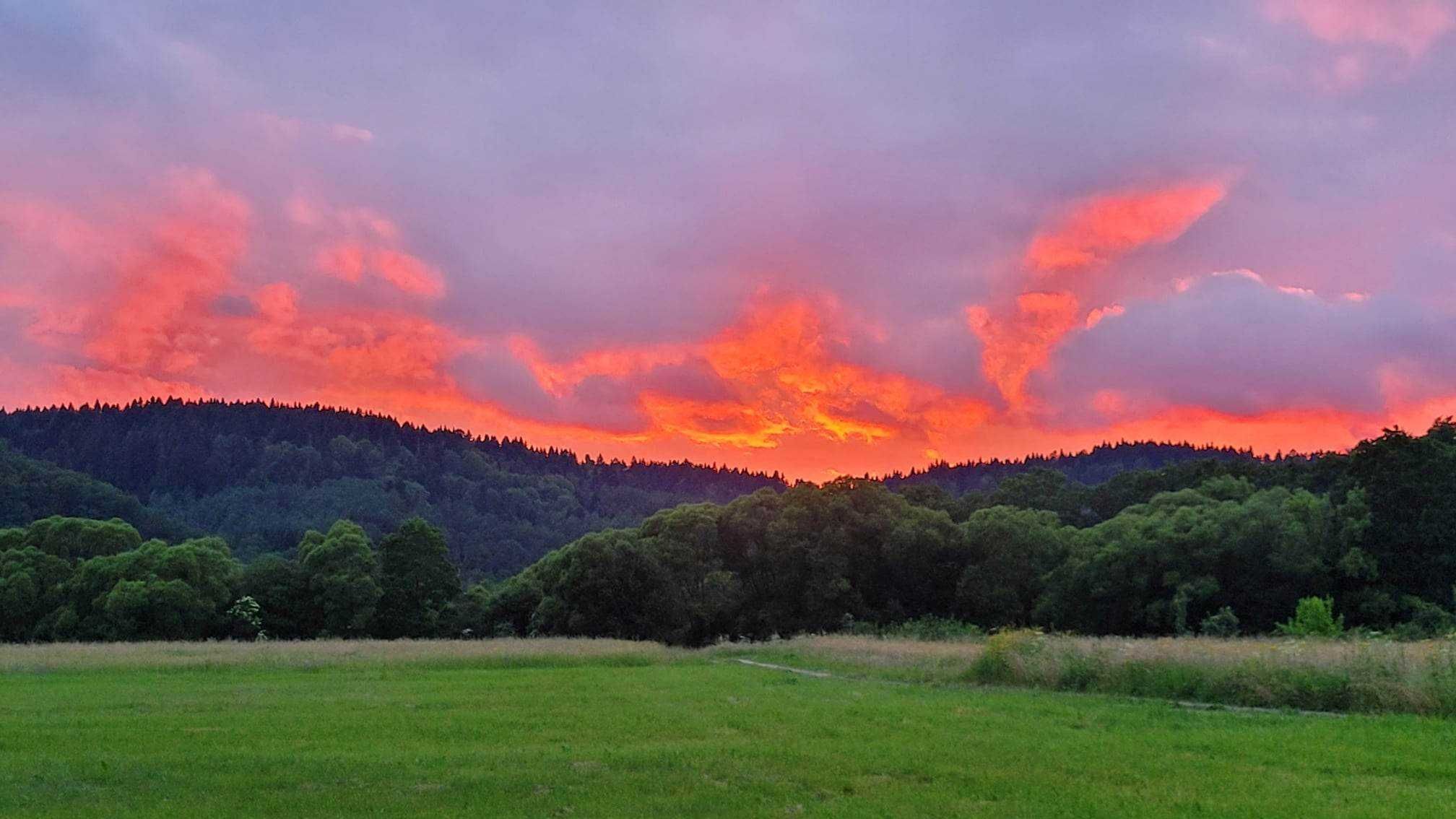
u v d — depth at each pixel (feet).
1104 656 89.92
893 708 76.59
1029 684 93.76
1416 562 206.18
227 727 65.62
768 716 72.33
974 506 348.38
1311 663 77.00
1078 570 242.99
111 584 260.21
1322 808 40.57
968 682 99.45
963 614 273.54
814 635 221.25
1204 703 77.97
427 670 126.93
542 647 156.66
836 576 271.49
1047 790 44.42
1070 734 61.41
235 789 45.14
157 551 268.00
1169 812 40.14
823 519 279.69
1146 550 230.27
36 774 48.39
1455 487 204.85
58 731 63.52
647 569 268.82
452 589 296.71
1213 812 40.06
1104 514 329.31
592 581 267.59
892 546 274.16
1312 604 142.20
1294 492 247.50
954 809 40.75
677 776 47.88
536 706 79.97
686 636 274.36
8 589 259.60
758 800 42.63
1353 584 214.48
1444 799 42.39
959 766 50.16
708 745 57.77
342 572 277.85
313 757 53.31
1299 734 60.03
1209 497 258.37
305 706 79.51
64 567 272.72
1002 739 59.72
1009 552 266.16
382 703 81.76
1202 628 197.98
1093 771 48.93
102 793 44.45
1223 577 224.74
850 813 39.96
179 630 255.29
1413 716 67.36
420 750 56.24
